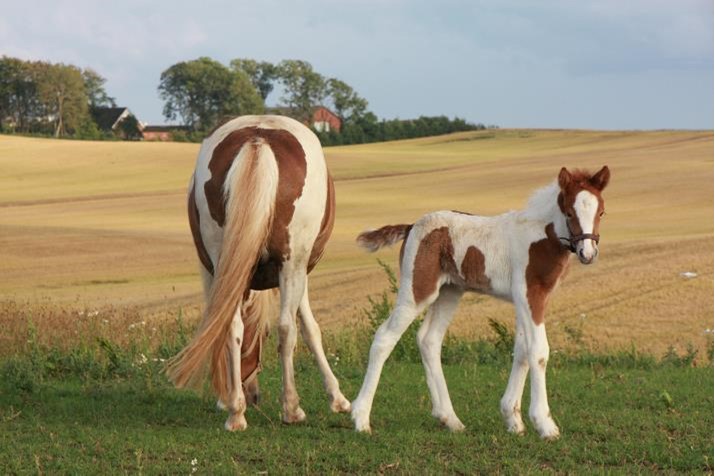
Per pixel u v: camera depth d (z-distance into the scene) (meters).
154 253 38.75
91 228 46.00
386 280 30.19
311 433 8.05
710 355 13.88
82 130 126.75
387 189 62.94
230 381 8.05
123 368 11.09
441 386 8.44
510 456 7.27
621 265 29.84
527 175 67.06
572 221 7.60
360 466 6.95
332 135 128.25
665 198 52.84
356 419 8.15
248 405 9.32
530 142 114.31
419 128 137.62
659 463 7.12
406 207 53.81
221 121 9.32
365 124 134.12
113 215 52.88
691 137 100.81
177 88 125.75
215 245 8.19
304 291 9.05
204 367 7.77
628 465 7.07
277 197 7.98
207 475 6.72
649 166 67.00
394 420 8.70
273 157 7.97
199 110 126.75
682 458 7.16
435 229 8.20
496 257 8.02
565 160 77.00
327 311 25.42
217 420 8.74
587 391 10.05
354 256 37.25
